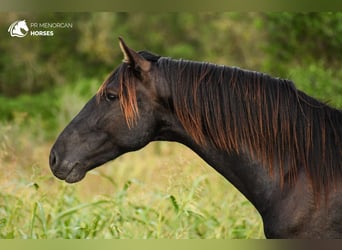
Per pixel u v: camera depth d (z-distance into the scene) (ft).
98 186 61.00
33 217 40.70
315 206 26.86
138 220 42.73
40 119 98.27
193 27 127.85
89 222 44.50
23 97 109.91
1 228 42.14
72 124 29.89
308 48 65.92
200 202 48.29
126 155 71.77
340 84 57.57
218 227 44.16
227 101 28.02
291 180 27.48
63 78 123.65
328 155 27.25
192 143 28.91
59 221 43.14
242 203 45.32
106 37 126.31
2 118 104.53
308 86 57.31
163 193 47.80
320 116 27.96
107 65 127.13
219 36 118.83
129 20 130.31
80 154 29.45
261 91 28.09
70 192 49.19
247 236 42.34
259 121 27.91
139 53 29.78
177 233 41.52
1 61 124.36
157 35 128.77
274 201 27.81
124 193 43.96
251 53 111.34
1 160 50.47
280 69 65.72
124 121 28.78
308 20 64.64
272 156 27.86
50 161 30.04
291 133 27.76
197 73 28.43
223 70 28.50
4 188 45.91
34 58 125.08
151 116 28.63
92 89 102.12
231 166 28.58
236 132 27.96
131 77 28.55
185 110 28.14
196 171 50.42
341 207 26.55
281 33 66.44
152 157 69.46
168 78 28.43
